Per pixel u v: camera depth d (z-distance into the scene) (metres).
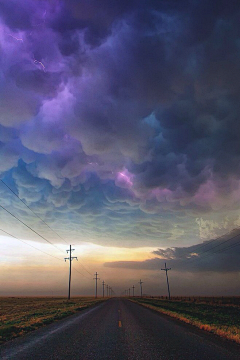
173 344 8.70
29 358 6.74
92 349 7.85
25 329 12.09
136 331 11.69
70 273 61.56
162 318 17.88
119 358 6.77
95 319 17.11
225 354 7.27
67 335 10.54
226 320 16.14
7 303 54.22
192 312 23.06
